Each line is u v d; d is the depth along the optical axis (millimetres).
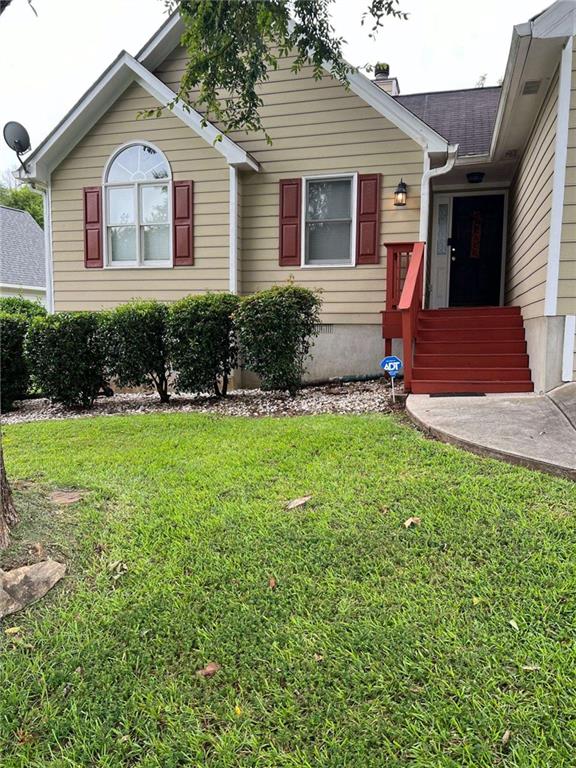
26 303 11969
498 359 6207
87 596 2322
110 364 7141
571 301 5145
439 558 2443
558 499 2916
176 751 1575
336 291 8195
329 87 7941
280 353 6512
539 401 5090
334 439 4383
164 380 7250
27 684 1865
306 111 8078
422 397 5691
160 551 2658
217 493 3367
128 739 1634
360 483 3352
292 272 8344
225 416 5992
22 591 2307
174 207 8508
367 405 5973
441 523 2730
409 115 7570
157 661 1946
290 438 4516
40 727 1693
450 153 7516
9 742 1646
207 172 8320
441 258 9820
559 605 2066
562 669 1751
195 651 1984
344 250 8250
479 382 5883
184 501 3248
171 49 8672
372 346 8109
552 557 2369
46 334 7059
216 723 1674
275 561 2516
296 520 2896
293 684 1804
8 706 1771
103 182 8797
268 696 1765
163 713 1720
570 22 4641
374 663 1857
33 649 2033
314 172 8125
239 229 8430
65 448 4730
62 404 7711
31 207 28828
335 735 1598
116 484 3609
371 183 7898
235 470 3771
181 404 7027
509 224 9211
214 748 1579
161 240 8750
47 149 8664
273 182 8328
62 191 9023
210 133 8180
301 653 1936
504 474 3320
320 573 2400
